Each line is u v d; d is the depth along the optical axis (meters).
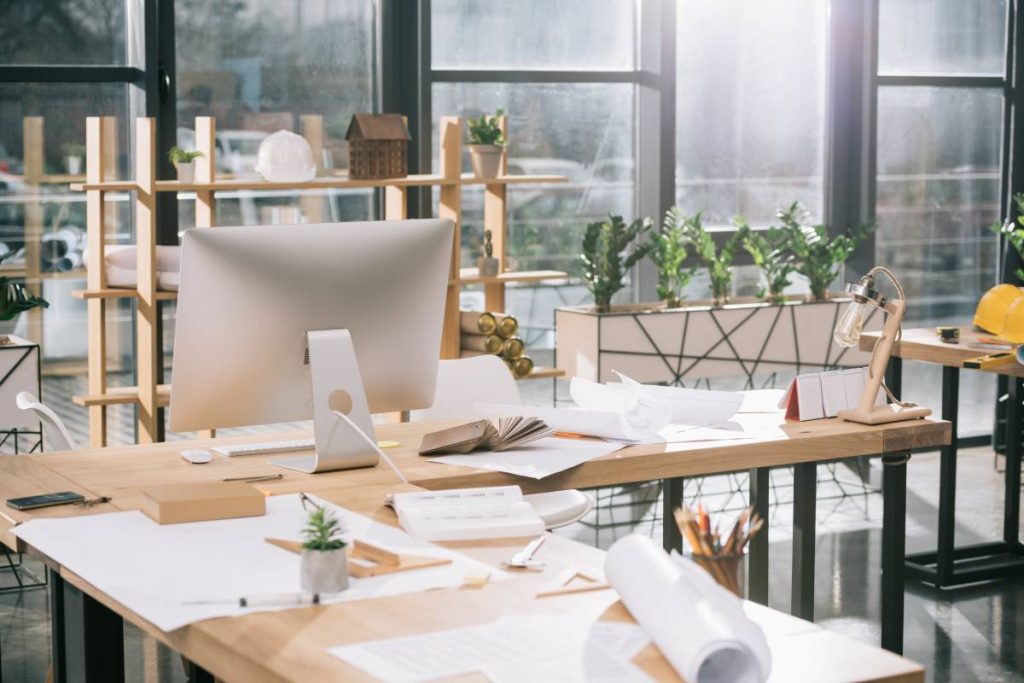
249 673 1.68
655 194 5.86
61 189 4.92
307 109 5.26
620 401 3.25
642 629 1.75
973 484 5.96
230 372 2.71
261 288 2.67
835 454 3.14
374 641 1.73
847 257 6.33
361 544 2.12
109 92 4.94
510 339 4.98
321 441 2.74
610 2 5.76
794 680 1.61
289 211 5.29
